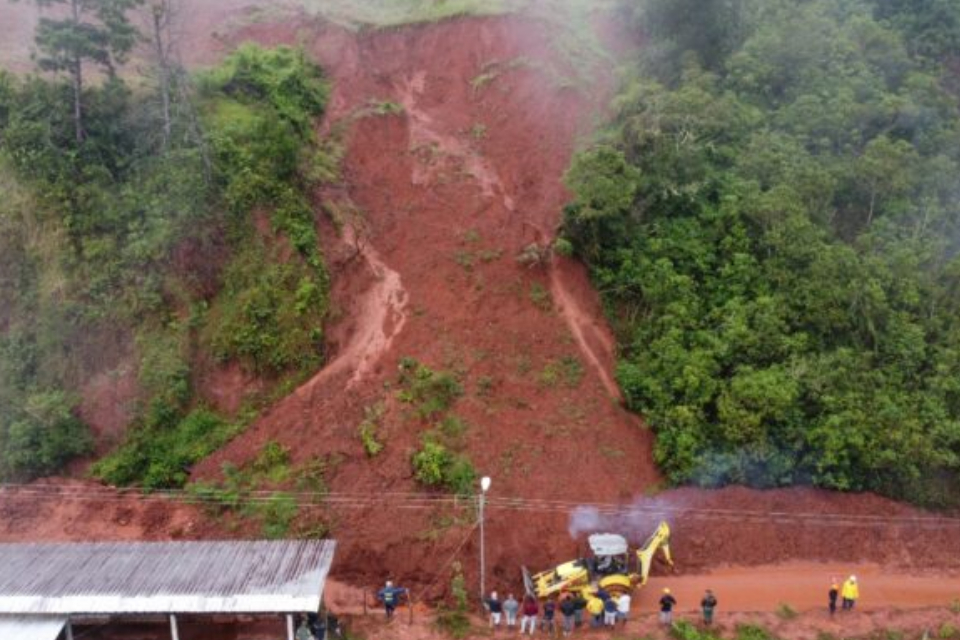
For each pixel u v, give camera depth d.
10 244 27.64
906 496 26.52
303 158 31.00
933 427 26.16
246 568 20.11
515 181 33.59
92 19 36.12
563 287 29.97
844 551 25.19
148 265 27.22
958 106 37.66
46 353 26.62
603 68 37.66
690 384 26.16
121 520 23.97
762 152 32.03
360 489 24.27
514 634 21.44
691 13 36.72
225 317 27.06
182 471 25.09
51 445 24.94
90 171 27.97
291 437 25.39
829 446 25.34
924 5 41.06
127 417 25.69
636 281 29.05
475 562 23.14
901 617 22.80
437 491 24.22
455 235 31.11
